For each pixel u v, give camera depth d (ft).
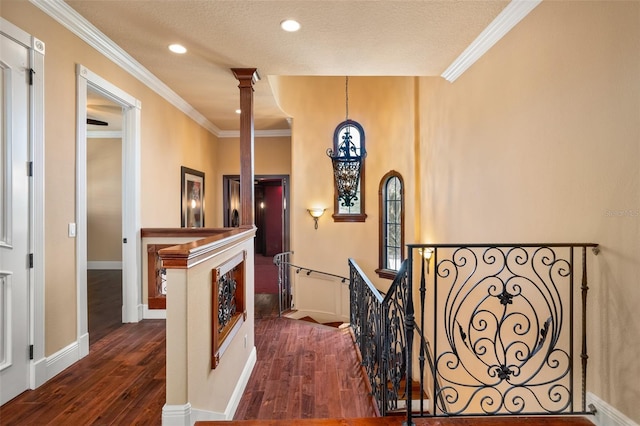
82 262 9.05
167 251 5.88
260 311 18.08
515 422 6.16
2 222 6.86
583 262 6.13
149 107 12.96
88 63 9.37
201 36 9.49
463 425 6.10
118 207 22.31
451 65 11.31
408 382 6.18
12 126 7.02
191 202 17.54
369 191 20.76
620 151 5.62
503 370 6.46
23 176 7.26
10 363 7.01
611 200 5.78
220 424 6.26
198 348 6.47
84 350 9.12
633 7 5.38
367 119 20.83
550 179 7.20
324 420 6.35
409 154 17.67
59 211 8.29
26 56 7.34
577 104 6.47
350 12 8.28
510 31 8.56
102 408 6.84
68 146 8.59
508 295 6.42
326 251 20.88
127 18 8.64
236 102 15.94
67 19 8.38
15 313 7.11
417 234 16.69
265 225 37.83
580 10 6.39
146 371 8.36
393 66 11.41
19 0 7.20
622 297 5.62
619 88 5.62
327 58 10.79
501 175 9.04
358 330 12.58
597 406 6.06
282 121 20.61
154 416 6.60
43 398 7.14
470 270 10.62
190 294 6.11
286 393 9.32
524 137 8.06
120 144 22.29
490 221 9.59
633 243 5.43
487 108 9.71
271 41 9.71
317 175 20.85
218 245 7.13
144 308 12.28
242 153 11.73
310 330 14.44
